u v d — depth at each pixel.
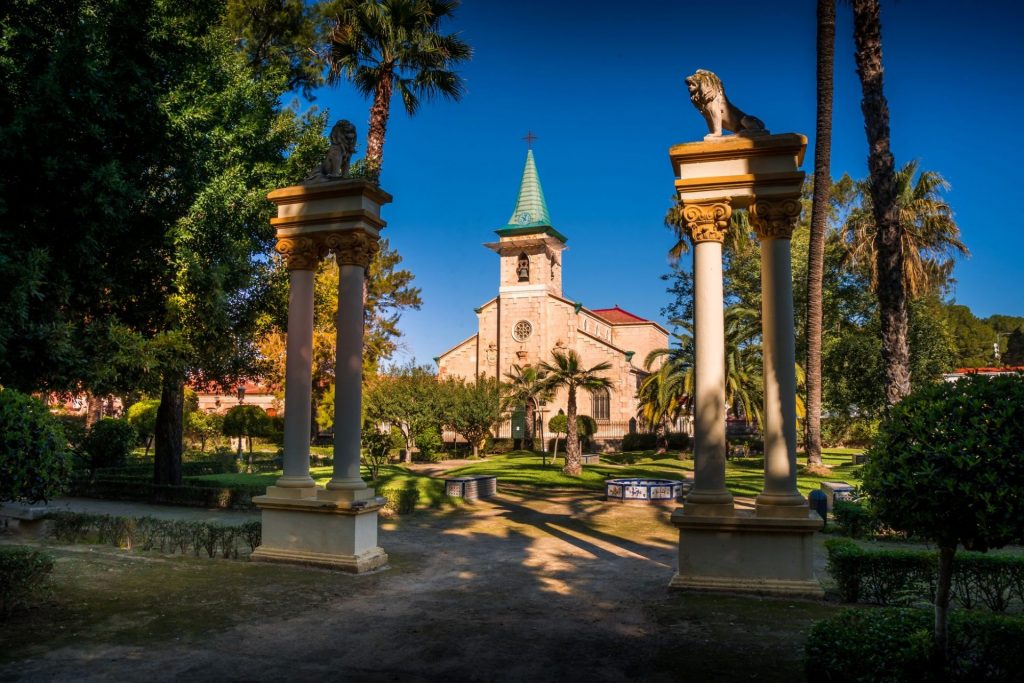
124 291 14.00
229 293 17.58
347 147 12.05
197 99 16.66
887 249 15.30
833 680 5.03
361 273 11.47
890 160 15.37
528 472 30.98
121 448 27.97
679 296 43.94
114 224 11.45
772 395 9.45
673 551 12.45
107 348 13.02
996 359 70.81
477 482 21.38
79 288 11.98
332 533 10.81
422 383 43.28
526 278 55.78
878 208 15.41
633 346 65.56
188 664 6.27
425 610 8.29
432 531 14.98
